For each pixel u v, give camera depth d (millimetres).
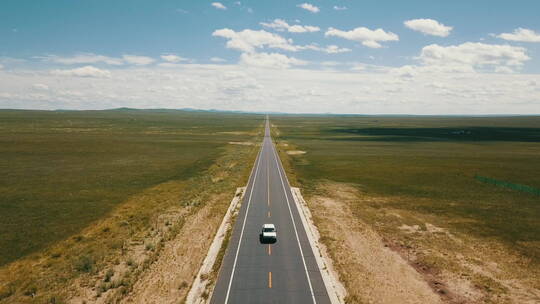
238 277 32344
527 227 49281
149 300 29000
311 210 55938
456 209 57969
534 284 33281
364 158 115250
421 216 54250
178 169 92562
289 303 28125
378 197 65562
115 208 57406
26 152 117375
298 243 40812
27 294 30219
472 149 139625
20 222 50125
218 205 57219
